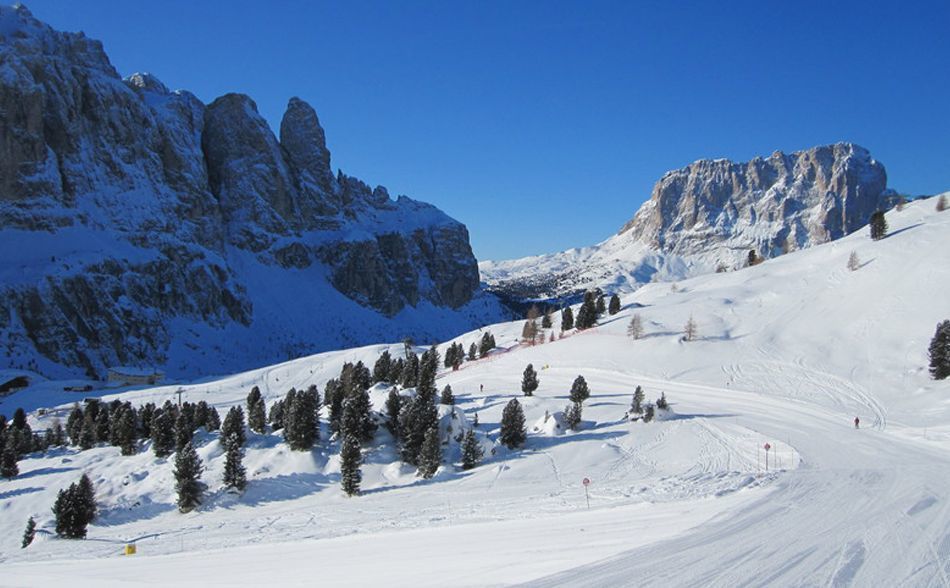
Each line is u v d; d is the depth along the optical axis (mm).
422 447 63281
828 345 103375
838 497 30016
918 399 76938
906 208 166250
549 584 18984
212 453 75000
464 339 177625
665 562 20406
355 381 92875
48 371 196750
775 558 20250
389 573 24266
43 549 56781
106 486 74938
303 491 64562
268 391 155625
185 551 41875
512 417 67250
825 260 145500
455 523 37156
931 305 103250
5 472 84562
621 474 53281
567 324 146375
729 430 64250
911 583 17625
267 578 26531
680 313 133625
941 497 29031
